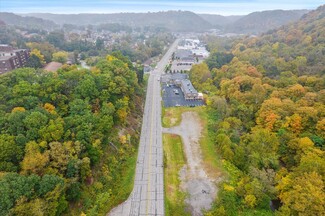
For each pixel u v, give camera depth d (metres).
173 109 100.12
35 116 51.41
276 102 79.50
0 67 104.25
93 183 53.78
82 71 80.44
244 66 124.94
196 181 60.00
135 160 66.38
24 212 37.00
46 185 40.59
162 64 182.62
